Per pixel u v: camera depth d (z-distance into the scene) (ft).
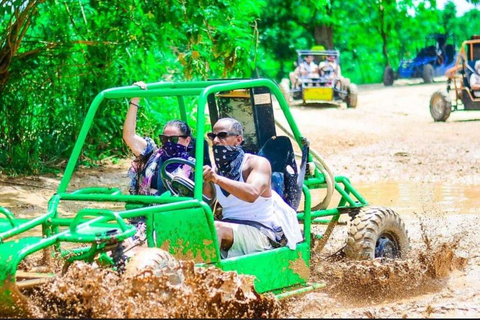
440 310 22.41
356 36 158.81
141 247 20.03
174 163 24.16
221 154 22.58
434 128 79.87
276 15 142.82
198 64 48.42
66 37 48.88
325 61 102.27
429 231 33.65
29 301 18.88
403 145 67.62
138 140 25.81
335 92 99.76
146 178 24.73
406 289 25.71
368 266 24.98
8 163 46.57
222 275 19.36
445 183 48.83
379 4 144.97
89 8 49.49
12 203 38.78
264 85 24.22
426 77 134.62
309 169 26.73
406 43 167.22
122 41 49.16
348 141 70.95
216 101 26.73
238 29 46.60
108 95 23.56
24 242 19.61
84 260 19.71
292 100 101.86
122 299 18.24
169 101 53.21
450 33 177.17
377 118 88.99
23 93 48.16
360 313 22.27
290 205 24.63
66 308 18.99
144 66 50.83
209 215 21.01
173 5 45.57
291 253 23.18
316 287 23.41
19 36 46.52
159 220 20.08
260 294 20.58
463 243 31.89
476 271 28.09
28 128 48.24
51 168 47.93
